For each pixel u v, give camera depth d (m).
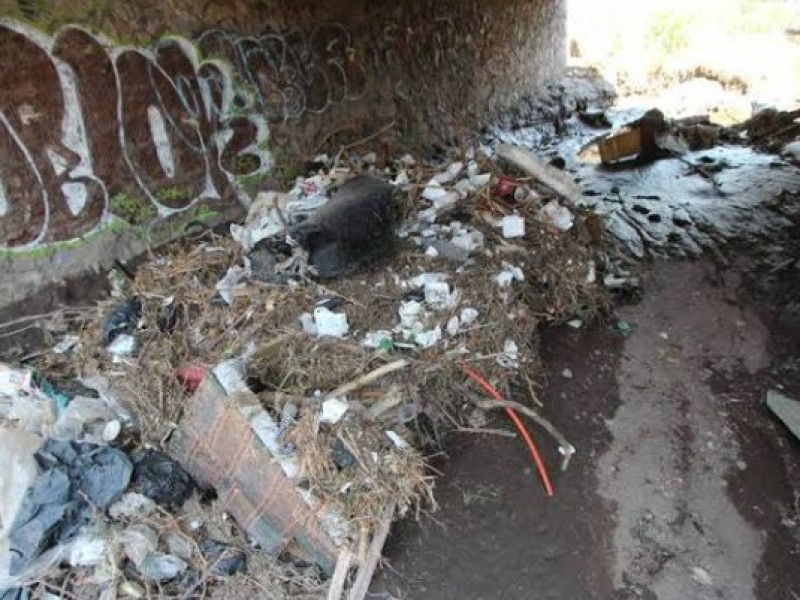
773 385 4.23
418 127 8.44
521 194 5.15
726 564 3.05
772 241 6.09
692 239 6.24
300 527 2.91
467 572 3.04
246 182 5.65
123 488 2.96
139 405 3.54
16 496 2.80
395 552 3.12
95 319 4.10
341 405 3.06
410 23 8.10
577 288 4.93
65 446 3.05
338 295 4.04
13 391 3.50
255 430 2.90
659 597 2.91
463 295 4.12
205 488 3.24
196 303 4.05
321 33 6.48
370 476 2.90
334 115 6.78
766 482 3.48
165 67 4.81
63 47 4.11
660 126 9.24
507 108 11.27
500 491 3.45
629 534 3.22
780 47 14.02
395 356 3.67
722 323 4.91
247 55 5.56
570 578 3.01
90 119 4.33
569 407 4.05
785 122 9.27
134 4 4.53
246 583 2.88
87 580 2.76
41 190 4.12
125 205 4.64
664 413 4.02
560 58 13.59
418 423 3.66
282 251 4.22
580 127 12.04
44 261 4.19
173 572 2.87
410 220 4.82
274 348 3.66
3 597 2.65
